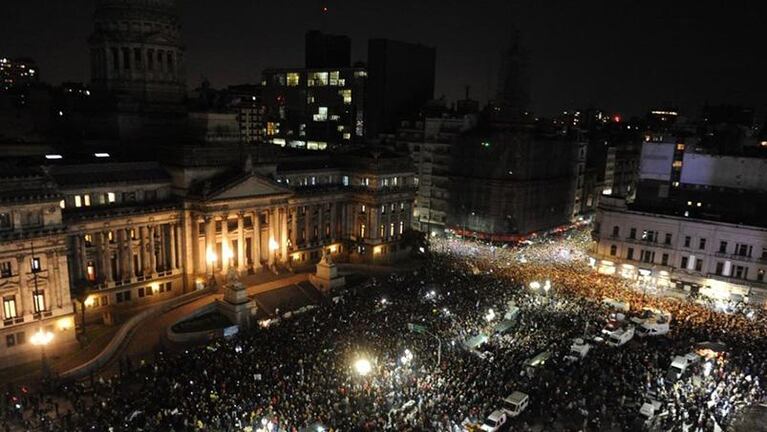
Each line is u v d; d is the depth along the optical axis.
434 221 157.88
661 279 108.12
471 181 145.62
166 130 116.75
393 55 182.88
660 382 62.25
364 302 86.69
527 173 142.75
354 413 55.19
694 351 69.06
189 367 64.81
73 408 59.12
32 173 74.19
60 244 75.81
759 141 158.75
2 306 71.75
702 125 171.62
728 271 102.25
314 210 121.50
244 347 69.88
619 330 74.12
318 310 84.44
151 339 78.00
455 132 151.00
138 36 112.56
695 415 56.12
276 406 55.00
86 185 87.50
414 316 79.44
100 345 77.19
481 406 56.94
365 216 124.50
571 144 162.75
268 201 106.25
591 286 96.94
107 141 110.69
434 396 57.94
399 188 127.81
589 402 58.84
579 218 174.25
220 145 102.25
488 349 69.12
